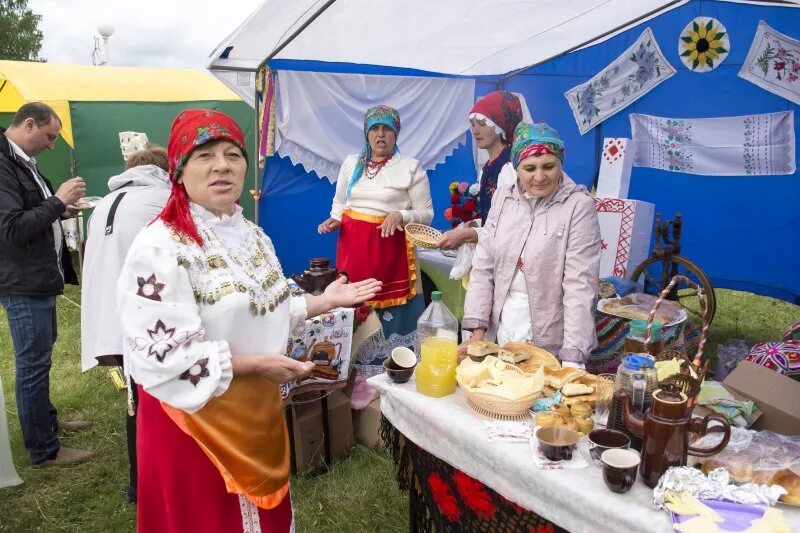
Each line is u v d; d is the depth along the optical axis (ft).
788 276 15.24
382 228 11.84
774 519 4.11
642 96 16.56
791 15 13.76
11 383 14.70
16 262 9.63
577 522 4.60
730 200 15.84
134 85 26.32
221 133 5.08
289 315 5.90
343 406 10.54
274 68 13.78
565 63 17.40
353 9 10.75
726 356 10.25
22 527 9.15
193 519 5.48
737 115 15.16
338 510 9.15
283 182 15.07
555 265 7.39
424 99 16.93
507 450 5.17
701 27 15.11
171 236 5.01
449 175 18.33
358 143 15.98
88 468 10.66
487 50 14.70
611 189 14.11
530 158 7.24
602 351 9.71
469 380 5.99
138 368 4.79
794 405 5.64
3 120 28.81
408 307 12.65
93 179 25.48
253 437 5.48
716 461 4.74
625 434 5.02
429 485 6.61
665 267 12.87
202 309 5.12
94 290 8.45
